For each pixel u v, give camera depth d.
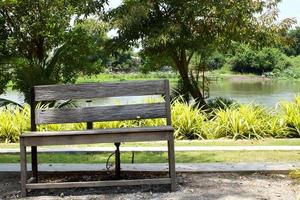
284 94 25.53
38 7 14.94
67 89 5.52
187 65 15.26
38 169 6.09
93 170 6.04
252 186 5.43
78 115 5.55
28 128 10.30
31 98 5.52
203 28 14.55
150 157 7.27
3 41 14.89
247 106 11.02
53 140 5.14
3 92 15.77
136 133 5.14
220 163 6.36
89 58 16.25
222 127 10.23
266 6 14.48
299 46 51.09
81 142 5.14
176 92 15.27
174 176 5.25
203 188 5.37
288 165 6.13
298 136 10.11
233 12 14.01
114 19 14.81
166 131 5.16
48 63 15.66
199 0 14.20
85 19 15.27
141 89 5.53
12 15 15.12
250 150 7.69
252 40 14.73
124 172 5.99
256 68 48.94
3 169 6.20
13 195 5.32
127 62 33.72
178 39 14.45
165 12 14.68
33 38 15.43
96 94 5.52
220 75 45.72
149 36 14.22
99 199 5.09
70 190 5.43
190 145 8.66
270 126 10.22
